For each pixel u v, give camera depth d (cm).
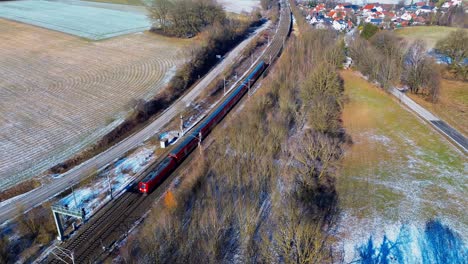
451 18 17862
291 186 5744
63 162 6612
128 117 8294
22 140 7312
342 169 6419
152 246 4494
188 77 10481
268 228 4947
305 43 11338
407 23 18975
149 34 15375
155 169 6047
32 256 4622
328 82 8256
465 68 9888
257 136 6638
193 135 6950
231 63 12094
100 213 5356
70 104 8962
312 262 4072
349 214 5366
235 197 5494
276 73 9494
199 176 5953
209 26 14175
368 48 10388
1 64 11744
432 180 6144
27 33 15450
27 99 9212
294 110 7831
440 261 4591
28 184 5984
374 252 4697
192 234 4756
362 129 7806
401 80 9850
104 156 6906
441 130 7681
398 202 5631
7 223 5131
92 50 13250
